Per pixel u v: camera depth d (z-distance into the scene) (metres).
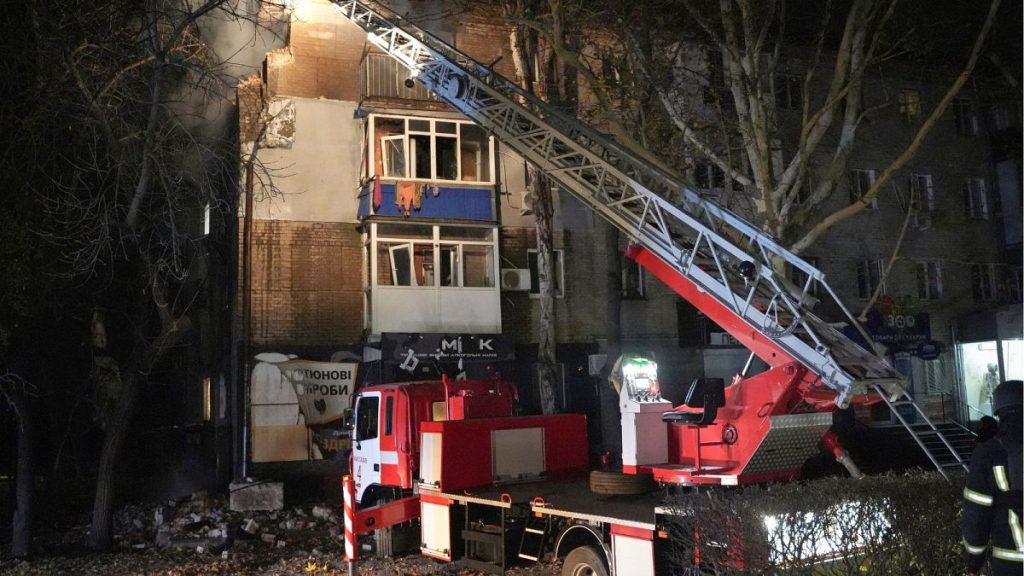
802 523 5.77
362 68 19.55
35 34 11.17
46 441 22.55
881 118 25.33
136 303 19.98
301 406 18.45
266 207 18.92
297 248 19.06
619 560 7.03
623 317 21.30
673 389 21.45
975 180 26.80
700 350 21.98
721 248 8.97
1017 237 26.22
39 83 11.28
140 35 12.45
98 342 21.50
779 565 5.68
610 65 17.11
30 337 12.22
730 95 18.34
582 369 20.77
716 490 6.79
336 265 19.33
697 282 8.59
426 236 19.66
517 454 9.98
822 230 12.16
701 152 16.42
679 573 6.67
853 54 12.83
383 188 19.11
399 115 19.62
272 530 14.32
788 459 7.41
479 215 19.89
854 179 24.86
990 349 25.28
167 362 24.66
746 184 12.99
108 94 11.66
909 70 25.77
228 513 15.98
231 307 20.02
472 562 9.10
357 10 16.36
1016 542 4.24
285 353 18.62
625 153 10.02
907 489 6.20
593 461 10.77
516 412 10.97
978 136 26.89
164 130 13.08
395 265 19.52
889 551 6.07
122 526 14.95
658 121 16.14
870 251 24.66
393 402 10.88
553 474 10.18
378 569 10.12
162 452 23.86
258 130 19.09
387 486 10.98
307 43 19.67
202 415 23.03
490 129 12.10
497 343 19.44
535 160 11.18
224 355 20.97
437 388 10.91
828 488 6.03
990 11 11.67
